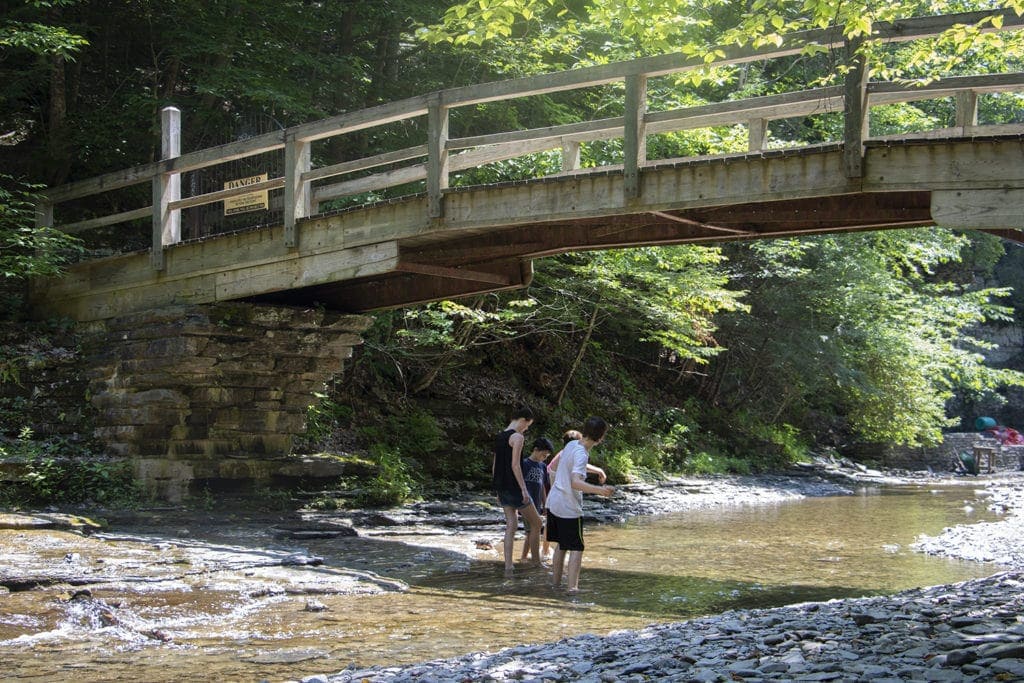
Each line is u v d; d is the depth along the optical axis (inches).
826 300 1080.2
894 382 1170.6
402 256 468.8
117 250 751.7
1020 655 185.8
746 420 1136.8
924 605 262.8
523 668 221.1
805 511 711.1
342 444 685.9
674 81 823.1
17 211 589.0
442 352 785.6
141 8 809.5
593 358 1044.5
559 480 368.5
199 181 586.2
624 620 311.1
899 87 345.7
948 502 803.4
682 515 671.8
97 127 741.9
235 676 239.1
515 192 423.2
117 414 556.1
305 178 497.4
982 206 329.7
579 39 845.2
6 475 495.2
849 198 384.8
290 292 570.6
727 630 252.4
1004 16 322.7
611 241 449.1
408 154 454.3
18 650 261.7
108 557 375.6
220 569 371.2
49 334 608.4
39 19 727.1
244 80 729.6
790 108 387.5
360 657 259.3
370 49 871.1
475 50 791.1
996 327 1605.6
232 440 562.9
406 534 516.7
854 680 179.0
